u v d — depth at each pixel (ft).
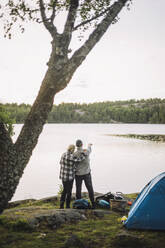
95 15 14.40
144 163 59.11
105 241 11.97
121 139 145.18
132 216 13.82
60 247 11.18
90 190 18.58
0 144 10.91
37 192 33.88
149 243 11.75
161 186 14.01
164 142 125.18
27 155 11.68
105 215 16.15
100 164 57.98
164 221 13.56
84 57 12.61
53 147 95.35
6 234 12.35
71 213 15.20
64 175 17.90
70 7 12.62
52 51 12.51
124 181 40.29
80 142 18.66
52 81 11.91
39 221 13.74
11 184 11.07
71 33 12.52
